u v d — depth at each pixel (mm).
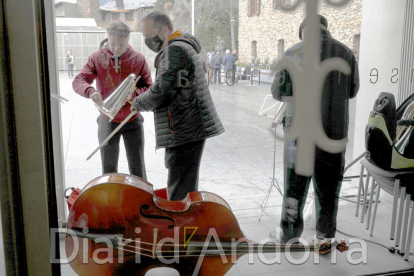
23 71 1473
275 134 2598
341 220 2592
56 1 1953
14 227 1601
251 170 2732
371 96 2748
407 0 2520
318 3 2287
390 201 2854
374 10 2504
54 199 1659
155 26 1970
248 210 2463
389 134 2287
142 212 1703
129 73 2021
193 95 2010
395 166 2279
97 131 2229
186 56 1948
